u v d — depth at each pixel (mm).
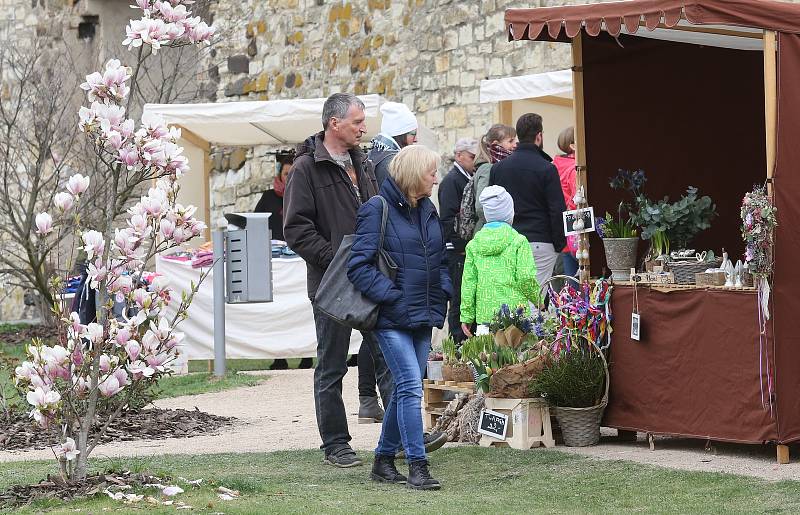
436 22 23625
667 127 12531
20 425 13703
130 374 9312
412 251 9609
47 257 26250
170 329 9172
